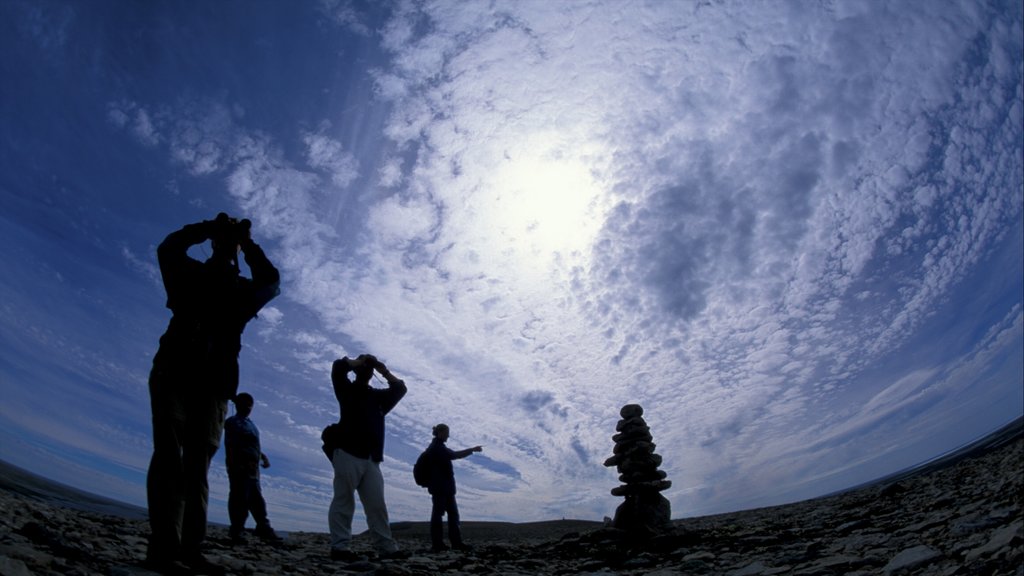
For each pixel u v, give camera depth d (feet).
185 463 14.23
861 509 38.55
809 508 53.72
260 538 32.68
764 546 28.45
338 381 27.68
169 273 15.15
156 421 13.97
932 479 52.31
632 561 28.02
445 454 36.88
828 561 20.08
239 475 31.09
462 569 25.39
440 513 35.81
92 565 14.06
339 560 25.20
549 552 34.04
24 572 11.29
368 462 26.99
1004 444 74.33
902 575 16.51
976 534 19.47
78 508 42.42
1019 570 13.47
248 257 16.34
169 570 13.23
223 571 14.29
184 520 14.08
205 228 16.01
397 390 28.58
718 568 23.71
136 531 28.37
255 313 16.14
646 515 37.60
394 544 27.14
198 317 14.97
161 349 14.61
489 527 85.51
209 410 14.62
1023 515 20.74
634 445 39.81
